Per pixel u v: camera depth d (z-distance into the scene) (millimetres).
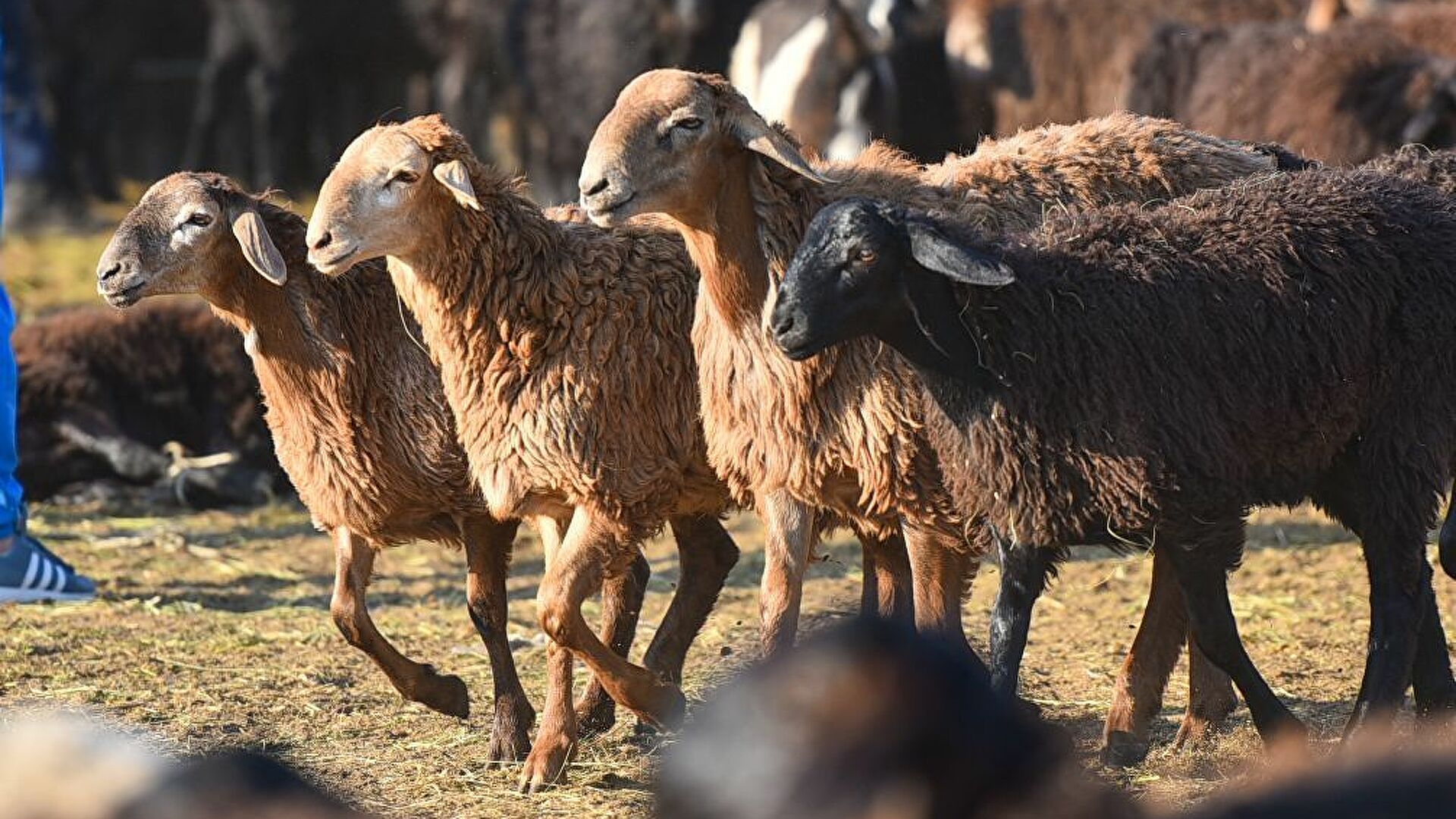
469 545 13953
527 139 40125
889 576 14016
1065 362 11211
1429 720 12414
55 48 40219
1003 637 11703
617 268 13195
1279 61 27156
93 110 41312
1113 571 19094
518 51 37250
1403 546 11945
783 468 12867
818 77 33281
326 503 14156
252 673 15914
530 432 12961
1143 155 14242
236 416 25078
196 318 25156
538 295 12914
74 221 39750
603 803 12312
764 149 12484
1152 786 12219
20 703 14523
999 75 33812
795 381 12617
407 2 40750
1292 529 20812
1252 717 12289
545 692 15281
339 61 41500
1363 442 11953
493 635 13734
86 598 17688
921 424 12461
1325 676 14922
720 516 14617
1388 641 11859
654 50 35844
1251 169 14539
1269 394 11438
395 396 13828
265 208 14227
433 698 14227
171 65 45938
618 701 13156
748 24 34844
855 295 11133
